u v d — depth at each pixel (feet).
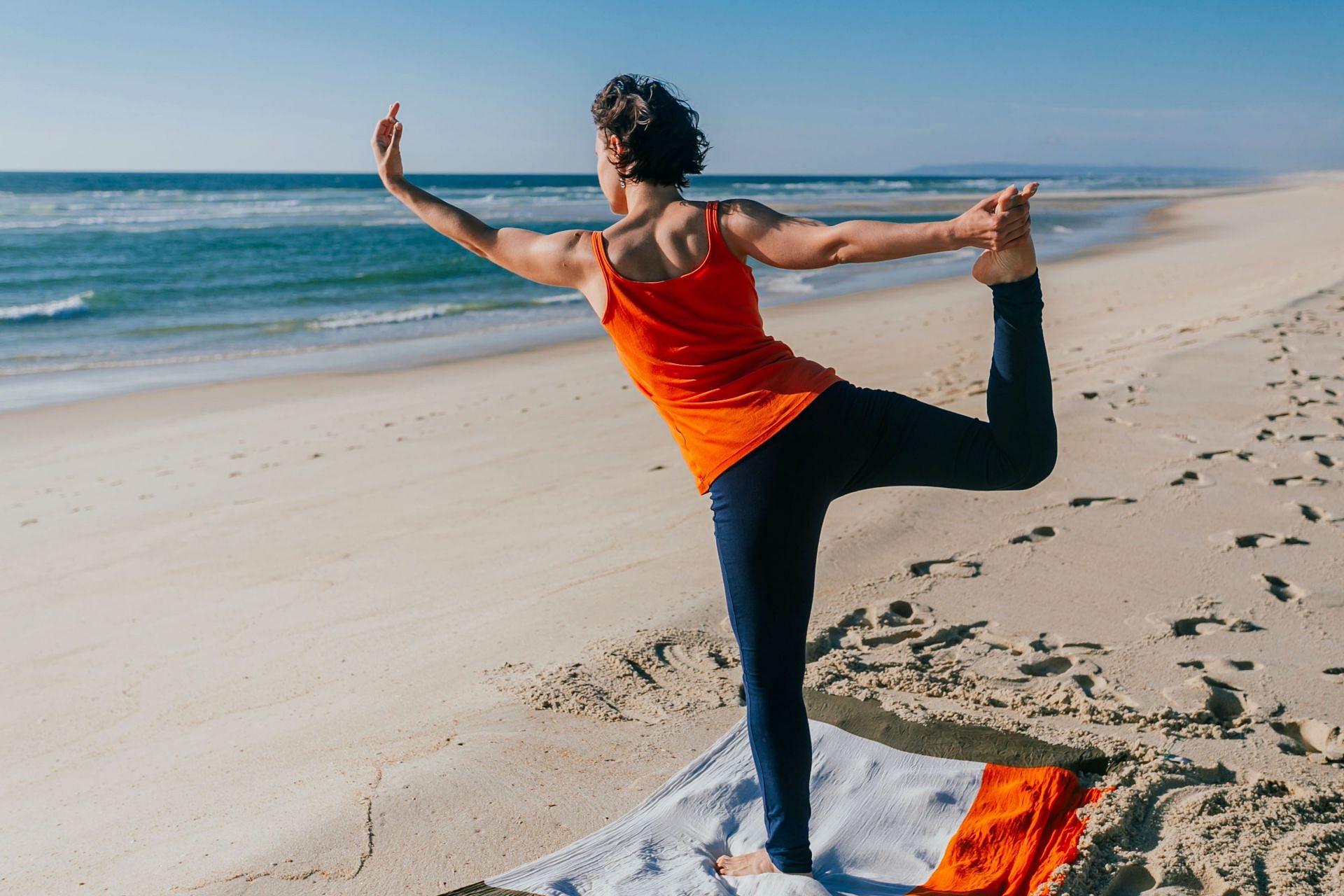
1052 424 6.15
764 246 6.34
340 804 8.78
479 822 8.40
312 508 21.18
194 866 8.13
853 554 14.02
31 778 10.66
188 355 44.78
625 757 9.35
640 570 14.85
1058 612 12.00
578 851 7.83
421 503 20.77
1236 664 10.48
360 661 12.86
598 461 23.00
